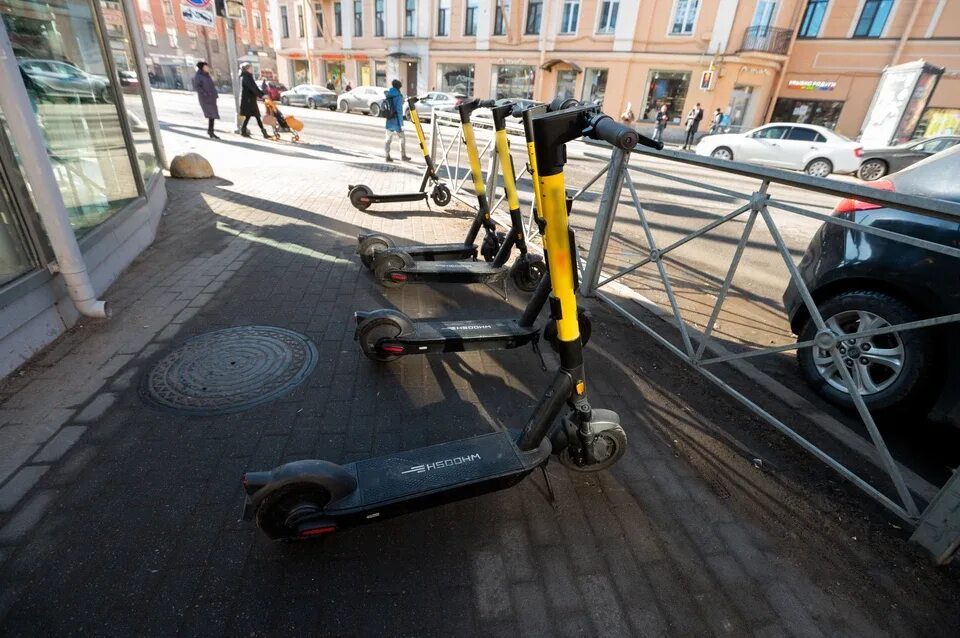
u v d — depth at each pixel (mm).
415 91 28125
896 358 2721
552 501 2098
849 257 2857
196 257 4570
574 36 22625
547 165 1572
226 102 27875
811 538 2051
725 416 2803
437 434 2475
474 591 1730
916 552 2006
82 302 3219
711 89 20906
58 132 3576
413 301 3959
